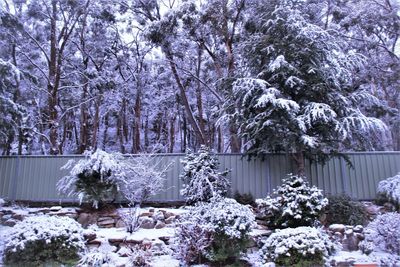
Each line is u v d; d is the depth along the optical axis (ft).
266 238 22.04
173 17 41.81
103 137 76.07
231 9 43.88
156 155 31.50
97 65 58.34
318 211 22.49
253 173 31.09
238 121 29.32
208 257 18.97
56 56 51.08
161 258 19.86
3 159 32.48
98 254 18.43
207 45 51.06
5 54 47.88
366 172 30.89
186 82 59.21
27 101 50.85
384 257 19.83
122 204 29.22
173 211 26.20
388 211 26.68
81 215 26.48
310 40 28.60
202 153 29.50
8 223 25.30
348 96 29.22
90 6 49.98
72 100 59.62
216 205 20.63
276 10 29.53
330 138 28.22
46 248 18.51
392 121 46.50
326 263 18.53
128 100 64.64
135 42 59.98
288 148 27.20
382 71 47.93
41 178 31.53
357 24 47.01
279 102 25.34
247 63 31.42
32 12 48.60
